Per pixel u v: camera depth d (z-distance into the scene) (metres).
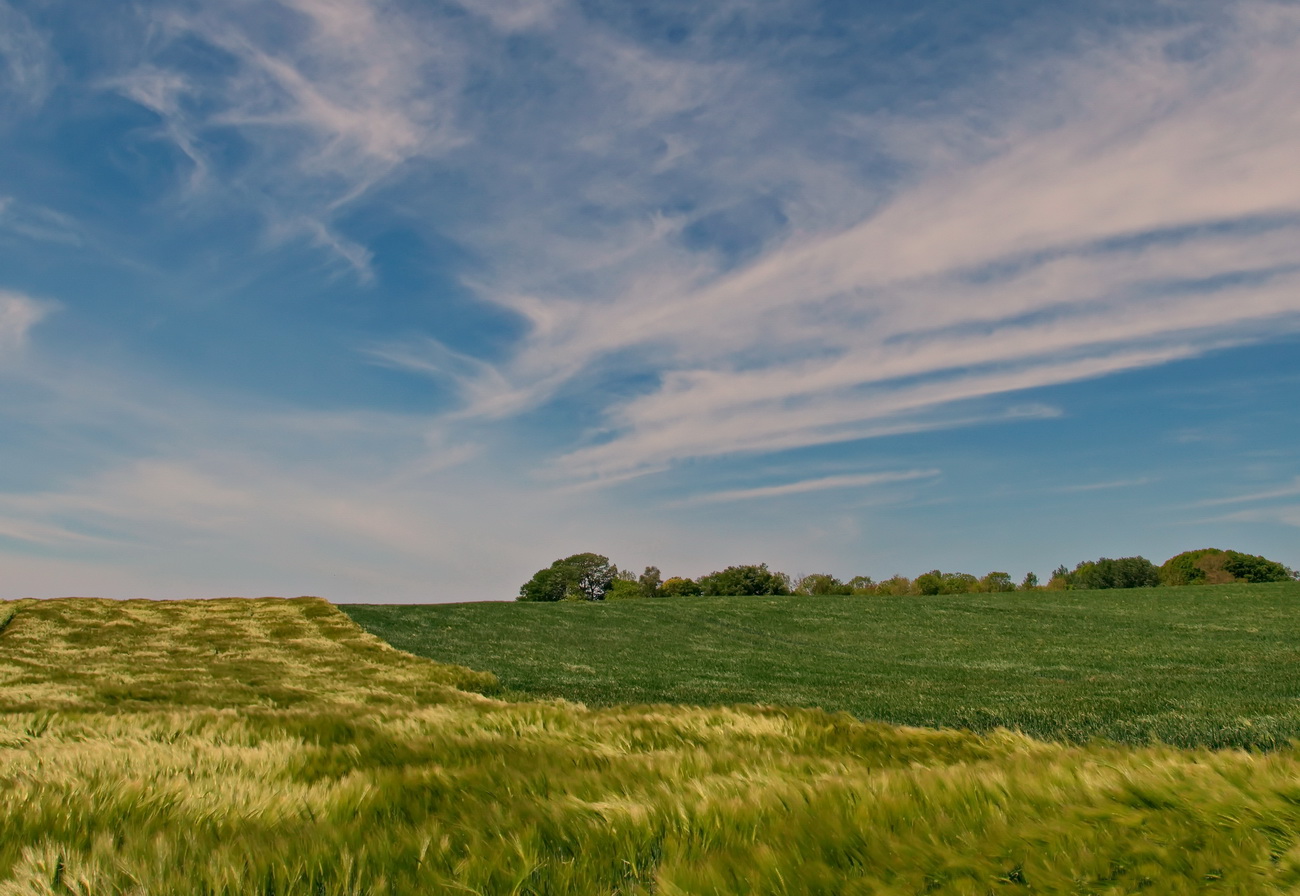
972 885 2.49
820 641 37.47
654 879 2.62
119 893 2.50
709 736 6.48
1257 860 2.55
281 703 13.95
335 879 2.61
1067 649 31.45
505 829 3.16
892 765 5.14
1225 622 38.91
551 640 36.16
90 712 7.98
